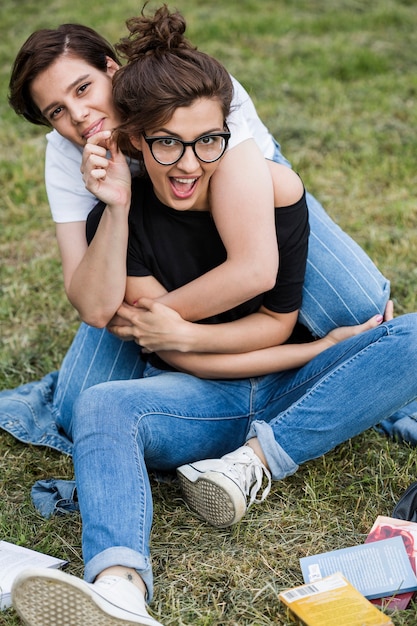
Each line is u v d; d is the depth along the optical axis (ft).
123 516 6.44
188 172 7.02
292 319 8.13
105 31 24.21
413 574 6.53
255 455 7.44
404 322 7.48
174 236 7.72
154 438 7.34
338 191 15.23
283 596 6.35
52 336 11.30
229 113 7.16
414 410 8.98
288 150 17.01
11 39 24.97
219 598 6.68
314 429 7.47
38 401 9.48
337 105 19.19
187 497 7.59
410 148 16.78
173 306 7.77
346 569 6.68
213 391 7.94
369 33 24.57
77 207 8.33
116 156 7.54
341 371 7.47
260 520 7.52
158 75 6.84
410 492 7.50
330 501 7.77
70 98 7.65
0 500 8.09
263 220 7.33
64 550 7.30
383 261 12.63
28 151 17.51
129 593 6.04
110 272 7.64
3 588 6.57
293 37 24.48
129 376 8.89
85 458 6.77
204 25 24.73
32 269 13.05
